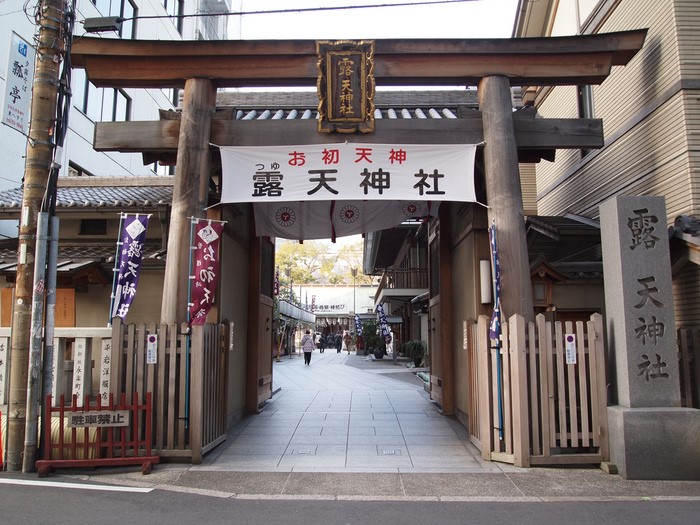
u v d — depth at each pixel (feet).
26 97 24.94
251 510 16.28
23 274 21.39
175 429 21.67
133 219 23.65
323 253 242.99
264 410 34.22
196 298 22.66
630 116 31.45
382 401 38.06
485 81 24.61
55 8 22.33
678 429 19.54
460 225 31.27
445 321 33.27
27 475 19.97
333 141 24.45
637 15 30.55
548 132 24.98
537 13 43.06
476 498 17.46
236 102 36.47
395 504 16.92
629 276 20.67
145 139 25.00
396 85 25.58
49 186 21.72
